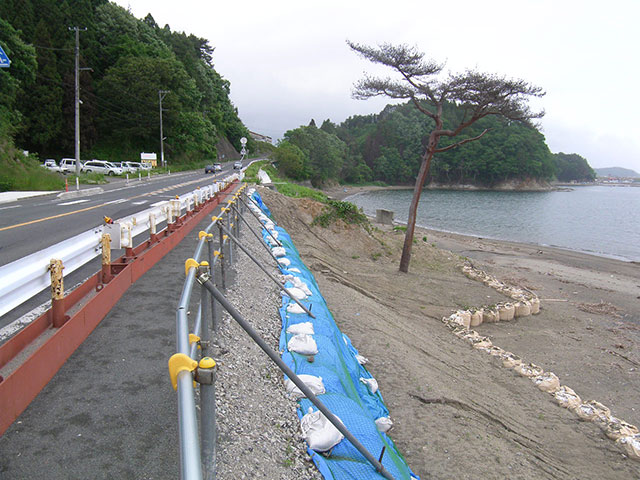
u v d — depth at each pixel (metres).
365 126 178.62
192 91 73.94
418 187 17.95
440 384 7.77
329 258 18.08
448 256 21.28
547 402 8.42
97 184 33.44
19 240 9.95
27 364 3.52
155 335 4.96
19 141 46.03
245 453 3.47
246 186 22.84
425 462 5.50
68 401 3.61
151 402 3.69
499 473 5.52
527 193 120.69
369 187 122.56
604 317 14.95
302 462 3.75
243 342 5.55
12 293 3.97
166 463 3.00
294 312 7.20
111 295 5.74
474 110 18.19
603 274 22.27
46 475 2.78
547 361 10.94
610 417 7.95
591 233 42.62
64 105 49.47
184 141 70.88
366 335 9.22
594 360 11.06
